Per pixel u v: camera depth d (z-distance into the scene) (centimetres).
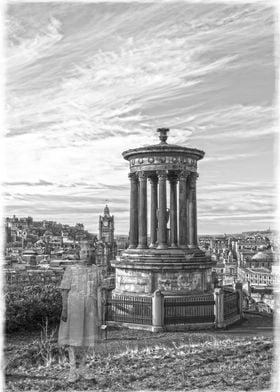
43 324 2339
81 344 1478
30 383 1488
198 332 2448
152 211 3419
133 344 2111
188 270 2909
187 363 1719
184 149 3019
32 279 4500
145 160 3048
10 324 2206
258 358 1775
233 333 2411
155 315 2478
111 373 1591
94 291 1520
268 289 6294
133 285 2947
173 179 3256
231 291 3062
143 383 1481
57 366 1677
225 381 1483
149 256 2930
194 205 3184
